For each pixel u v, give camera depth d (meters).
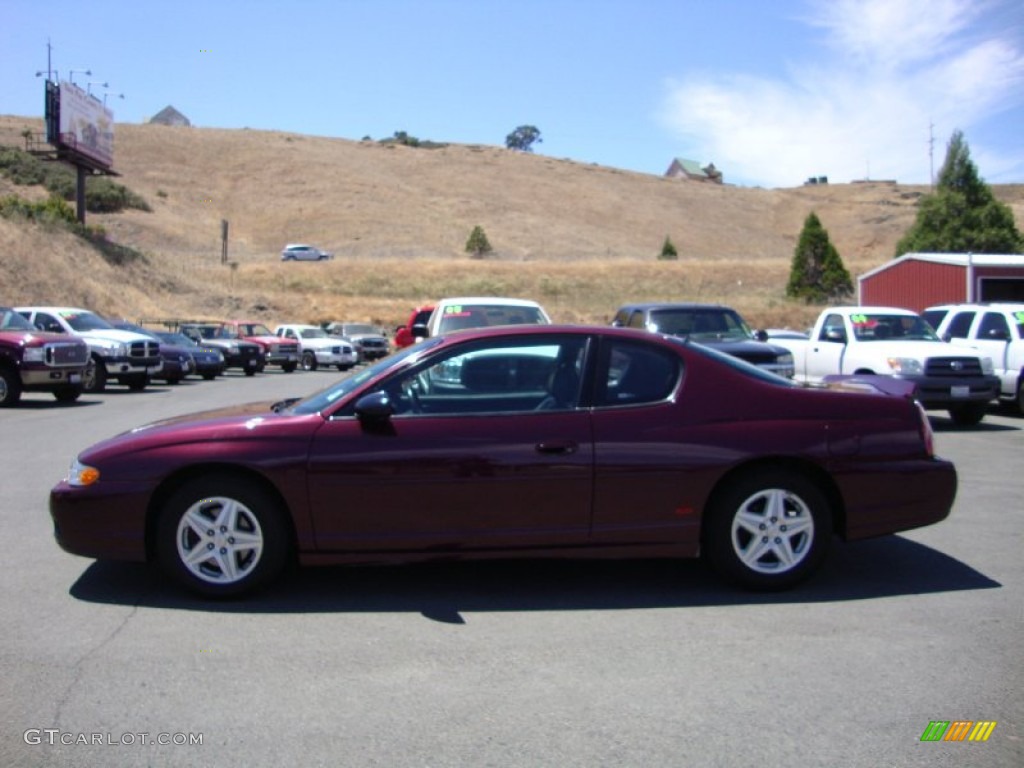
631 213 112.38
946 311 17.41
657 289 61.50
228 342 30.25
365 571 6.32
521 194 112.19
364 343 38.88
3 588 5.93
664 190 127.31
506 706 4.19
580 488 5.54
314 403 5.96
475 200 105.19
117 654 4.80
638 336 5.87
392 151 124.62
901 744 3.83
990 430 14.16
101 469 5.58
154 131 105.44
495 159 127.50
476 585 6.01
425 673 4.56
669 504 5.60
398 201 97.62
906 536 7.32
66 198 71.75
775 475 5.70
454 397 5.68
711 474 5.61
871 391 6.05
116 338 21.81
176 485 5.62
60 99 40.56
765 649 4.87
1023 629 5.17
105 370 21.56
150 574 6.23
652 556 5.65
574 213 108.06
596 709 4.16
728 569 5.73
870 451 5.77
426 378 5.71
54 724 4.01
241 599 5.66
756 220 120.69
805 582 5.97
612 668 4.62
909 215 115.19
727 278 65.50
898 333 15.32
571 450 5.53
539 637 5.06
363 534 5.51
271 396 20.77
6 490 9.19
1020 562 6.55
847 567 6.43
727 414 5.70
